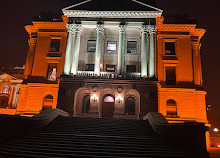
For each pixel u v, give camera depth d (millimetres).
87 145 13641
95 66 30156
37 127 17406
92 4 31719
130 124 18984
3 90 44125
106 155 12461
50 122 19281
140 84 27859
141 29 31562
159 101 28906
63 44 32625
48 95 31703
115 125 18641
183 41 31344
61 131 16750
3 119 15328
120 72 29484
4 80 44438
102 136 15391
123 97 27656
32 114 30047
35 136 15508
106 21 31516
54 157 12047
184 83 29766
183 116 28359
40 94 31125
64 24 32844
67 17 31906
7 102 44156
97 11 31094
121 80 28062
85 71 30469
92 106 27781
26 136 15625
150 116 19375
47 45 32938
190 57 30672
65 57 30656
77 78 28703
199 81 30438
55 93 30922
